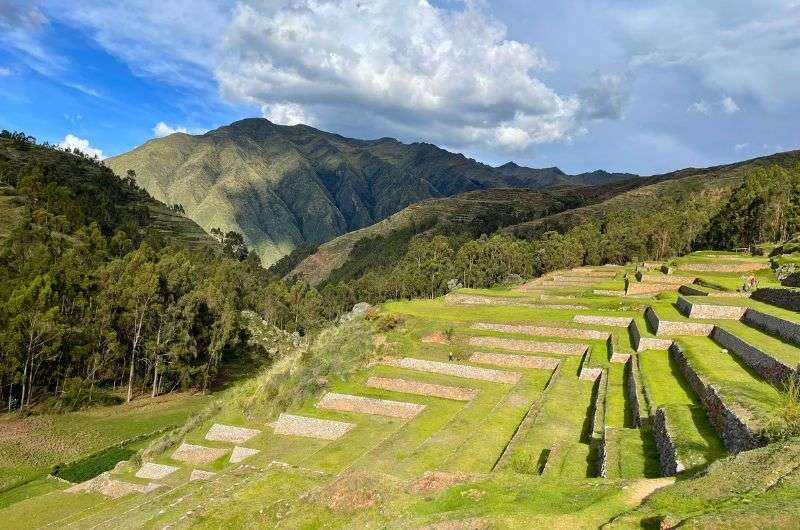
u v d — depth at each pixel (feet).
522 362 160.66
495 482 67.82
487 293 260.42
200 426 171.63
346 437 129.49
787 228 320.29
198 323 298.15
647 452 76.69
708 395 81.05
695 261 270.46
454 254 538.47
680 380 110.32
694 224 416.87
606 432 86.28
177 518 80.59
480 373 157.48
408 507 65.98
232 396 188.65
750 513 41.55
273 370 193.36
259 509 76.74
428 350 176.04
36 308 233.76
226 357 351.67
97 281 284.82
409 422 129.80
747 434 61.72
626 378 125.39
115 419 232.53
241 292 455.22
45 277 246.47
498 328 187.52
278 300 458.91
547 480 65.36
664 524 44.09
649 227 430.20
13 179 498.69
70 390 238.07
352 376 168.25
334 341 191.93
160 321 278.46
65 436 206.49
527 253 469.98
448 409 139.23
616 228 462.60
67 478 166.20
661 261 368.27
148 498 122.83
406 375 161.07
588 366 136.87
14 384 236.02
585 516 51.37
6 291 247.50
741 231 350.02
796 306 132.98
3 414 224.94
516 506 57.77
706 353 117.50
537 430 101.91
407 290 465.88
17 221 402.72
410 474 96.53
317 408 155.33
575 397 122.11
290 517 71.97
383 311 216.13
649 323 163.84
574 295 251.80
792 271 203.82
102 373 266.98
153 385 273.95
